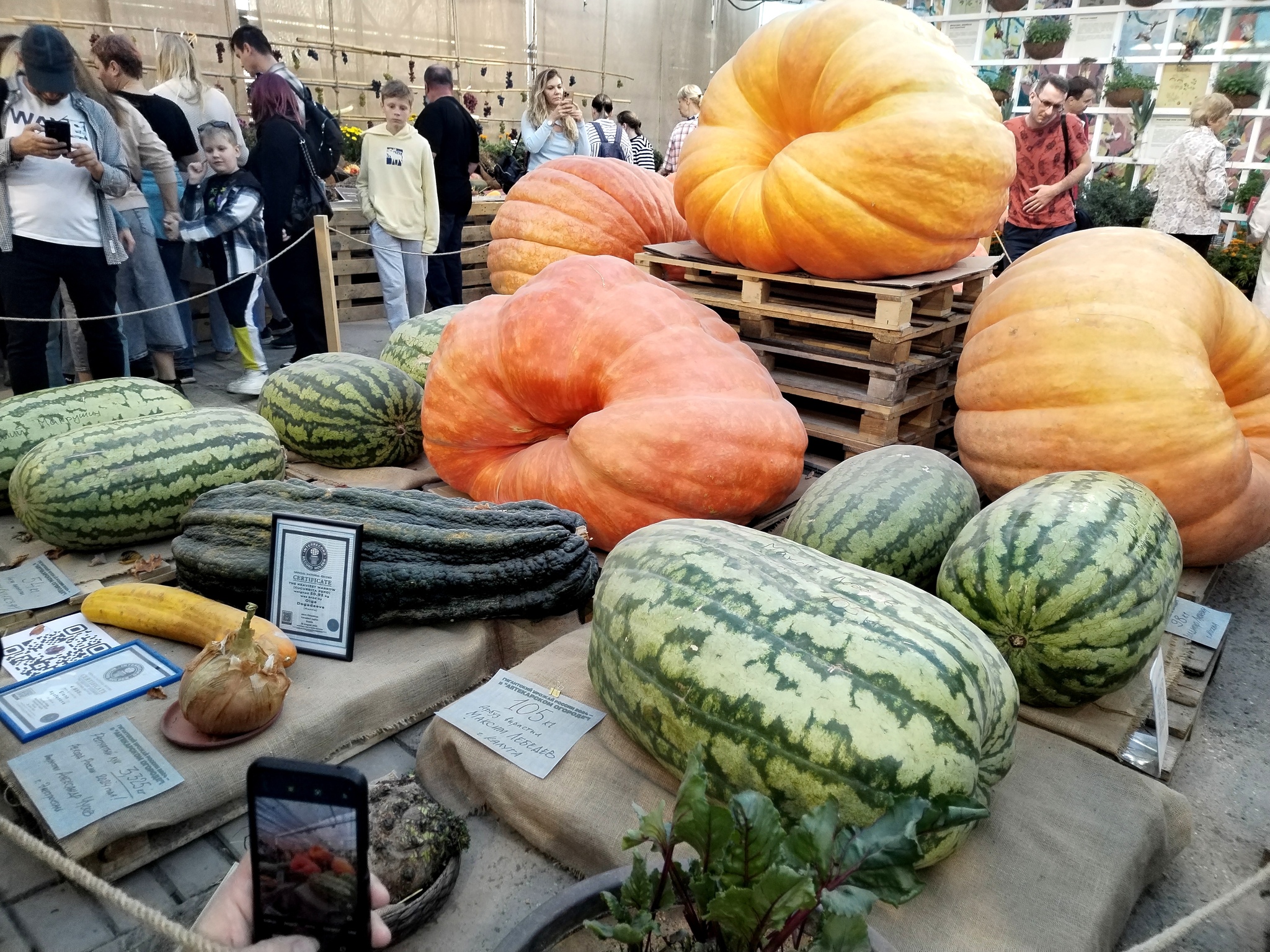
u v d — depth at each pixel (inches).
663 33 679.7
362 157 282.7
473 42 559.5
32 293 191.8
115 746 90.4
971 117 136.8
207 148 229.0
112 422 137.3
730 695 73.4
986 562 95.3
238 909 58.6
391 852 75.6
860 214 140.3
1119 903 77.4
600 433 122.8
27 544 136.3
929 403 160.2
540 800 84.1
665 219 206.2
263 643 95.6
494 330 138.9
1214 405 121.7
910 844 49.3
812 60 145.9
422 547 113.1
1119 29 440.8
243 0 457.1
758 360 145.6
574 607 120.0
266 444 142.1
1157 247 131.4
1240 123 415.8
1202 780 105.7
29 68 180.2
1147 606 93.4
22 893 81.5
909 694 70.1
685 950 54.5
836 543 113.7
